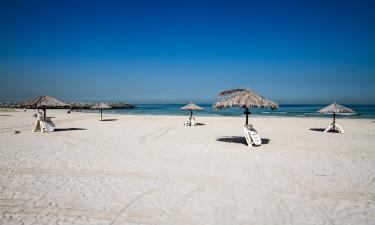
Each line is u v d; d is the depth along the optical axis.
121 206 4.95
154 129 17.08
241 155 9.23
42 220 4.38
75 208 4.84
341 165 7.88
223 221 4.40
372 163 8.10
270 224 4.31
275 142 11.98
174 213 4.68
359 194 5.59
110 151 9.75
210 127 18.56
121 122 22.44
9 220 4.36
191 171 7.24
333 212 4.75
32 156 8.69
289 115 35.16
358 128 17.70
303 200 5.27
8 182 6.14
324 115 34.97
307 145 11.19
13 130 15.62
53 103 15.41
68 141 11.82
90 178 6.52
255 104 10.61
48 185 5.99
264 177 6.73
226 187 6.00
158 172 7.11
